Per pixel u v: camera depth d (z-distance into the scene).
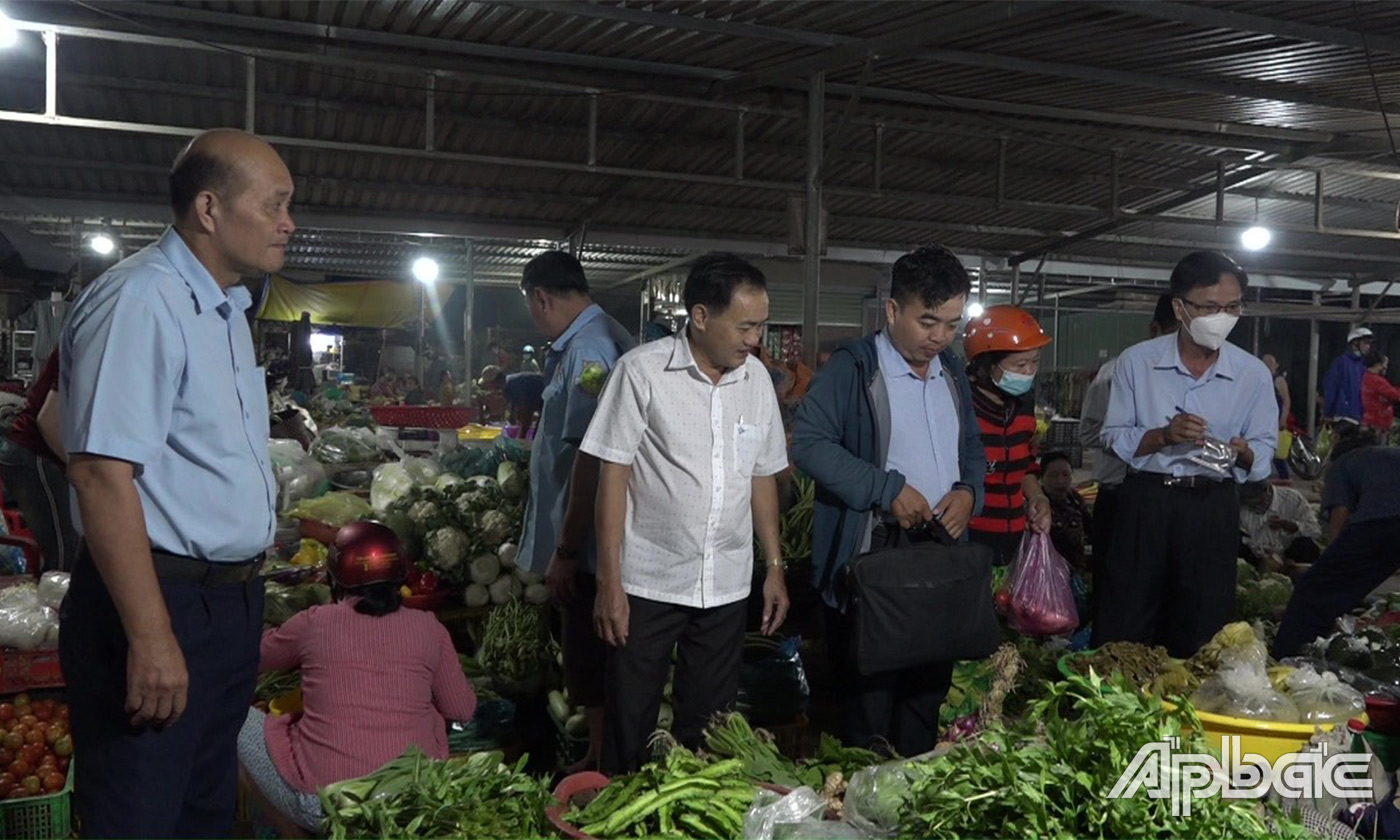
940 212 13.27
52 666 3.69
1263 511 7.45
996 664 3.16
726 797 2.48
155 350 2.15
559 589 3.65
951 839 2.08
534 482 4.04
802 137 10.49
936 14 7.19
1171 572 3.98
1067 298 20.56
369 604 3.17
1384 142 10.55
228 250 2.29
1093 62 8.23
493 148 10.59
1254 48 7.71
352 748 3.06
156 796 2.25
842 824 2.33
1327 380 13.84
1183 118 10.06
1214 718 2.67
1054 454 5.84
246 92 8.22
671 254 16.25
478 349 23.61
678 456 3.11
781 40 7.63
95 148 10.27
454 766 2.60
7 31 7.32
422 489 5.25
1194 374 4.00
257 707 3.57
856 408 3.29
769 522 3.45
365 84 8.81
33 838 3.32
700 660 3.24
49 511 4.82
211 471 2.28
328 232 14.88
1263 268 17.27
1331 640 3.56
